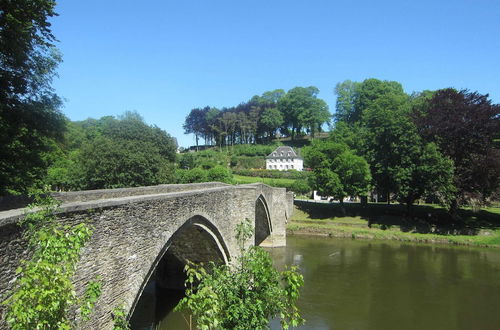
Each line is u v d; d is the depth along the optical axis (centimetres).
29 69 1958
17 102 1958
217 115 14050
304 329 2212
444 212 5872
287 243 4912
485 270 3628
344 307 2591
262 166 10919
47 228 793
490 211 6044
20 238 818
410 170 5200
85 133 9831
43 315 619
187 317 2248
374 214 5966
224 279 967
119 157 4453
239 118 13325
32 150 2062
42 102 2075
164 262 2664
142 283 1338
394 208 6159
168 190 2445
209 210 2075
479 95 5234
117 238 1178
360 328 2247
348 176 5731
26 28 1709
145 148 4688
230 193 2470
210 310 820
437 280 3269
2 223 767
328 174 5772
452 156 5253
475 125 4969
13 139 1848
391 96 6362
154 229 1425
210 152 11581
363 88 10438
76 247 725
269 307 955
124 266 1215
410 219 5656
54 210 913
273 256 4106
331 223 5809
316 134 14438
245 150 12000
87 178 4403
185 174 6188
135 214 1289
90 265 1043
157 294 2642
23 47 1795
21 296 609
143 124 5500
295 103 12800
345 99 11475
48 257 677
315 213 6197
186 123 14812
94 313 1049
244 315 895
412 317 2430
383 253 4359
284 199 4734
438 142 5241
